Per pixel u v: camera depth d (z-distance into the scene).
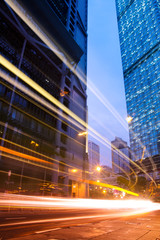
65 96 57.06
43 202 25.28
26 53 44.12
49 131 46.28
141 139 147.25
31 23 50.16
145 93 154.25
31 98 42.62
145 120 147.75
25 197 24.95
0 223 8.77
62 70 57.69
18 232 6.44
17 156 34.94
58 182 47.19
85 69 80.00
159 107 137.38
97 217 11.60
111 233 6.29
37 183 38.56
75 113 61.84
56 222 9.20
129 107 169.25
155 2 164.88
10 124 34.81
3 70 36.34
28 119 40.25
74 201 35.00
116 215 12.88
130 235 5.94
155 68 149.88
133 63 176.75
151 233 6.29
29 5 49.81
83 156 60.84
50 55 56.78
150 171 130.88
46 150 42.38
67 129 55.53
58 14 66.81
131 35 187.75
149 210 17.95
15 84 37.78
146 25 170.00
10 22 40.72
